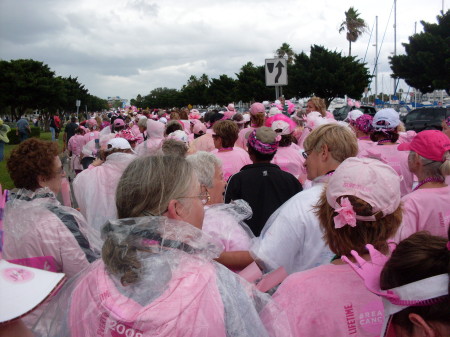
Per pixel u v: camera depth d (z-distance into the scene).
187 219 1.66
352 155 2.74
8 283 1.18
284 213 2.45
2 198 1.28
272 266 2.41
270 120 5.51
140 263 1.50
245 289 1.59
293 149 5.00
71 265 2.51
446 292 1.25
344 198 1.79
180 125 7.73
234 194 3.70
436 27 40.47
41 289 1.20
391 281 1.37
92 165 4.64
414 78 41.03
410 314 1.31
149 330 1.40
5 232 2.42
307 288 1.80
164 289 1.46
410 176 4.29
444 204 3.03
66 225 2.55
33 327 1.66
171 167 1.66
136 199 1.62
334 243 1.89
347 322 1.75
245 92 68.69
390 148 4.38
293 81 56.59
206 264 1.57
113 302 1.48
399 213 1.87
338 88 54.22
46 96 53.84
